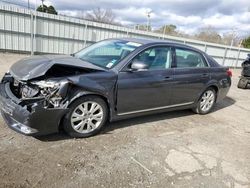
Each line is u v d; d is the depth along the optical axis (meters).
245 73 10.14
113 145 3.55
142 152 3.46
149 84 4.16
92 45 4.99
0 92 3.54
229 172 3.24
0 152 3.02
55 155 3.10
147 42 4.36
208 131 4.64
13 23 14.18
